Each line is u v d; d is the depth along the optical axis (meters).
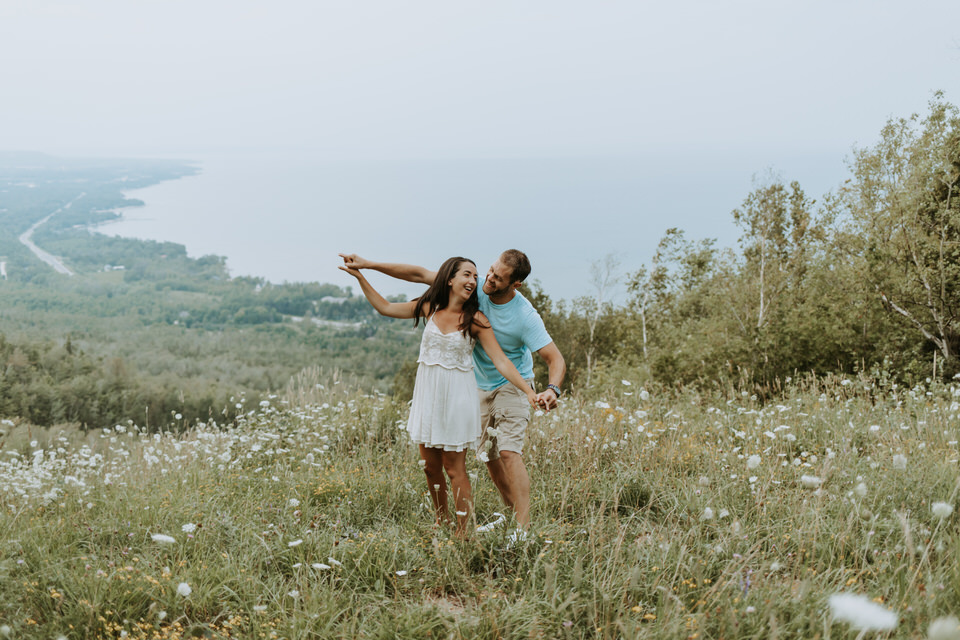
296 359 133.38
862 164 17.69
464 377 3.56
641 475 4.16
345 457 5.53
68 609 2.67
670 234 27.78
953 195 15.92
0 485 4.76
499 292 3.75
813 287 18.91
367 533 3.40
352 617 2.62
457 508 3.55
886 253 15.86
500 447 3.71
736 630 2.24
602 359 24.34
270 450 5.61
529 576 2.83
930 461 4.04
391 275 3.90
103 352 118.94
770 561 2.82
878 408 6.31
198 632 2.61
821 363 14.12
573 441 4.81
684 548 2.85
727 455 4.57
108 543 3.49
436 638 2.51
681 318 27.45
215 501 4.08
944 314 15.09
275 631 2.49
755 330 14.83
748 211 20.81
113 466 5.43
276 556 3.16
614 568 2.71
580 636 2.43
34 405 61.91
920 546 2.58
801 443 5.18
